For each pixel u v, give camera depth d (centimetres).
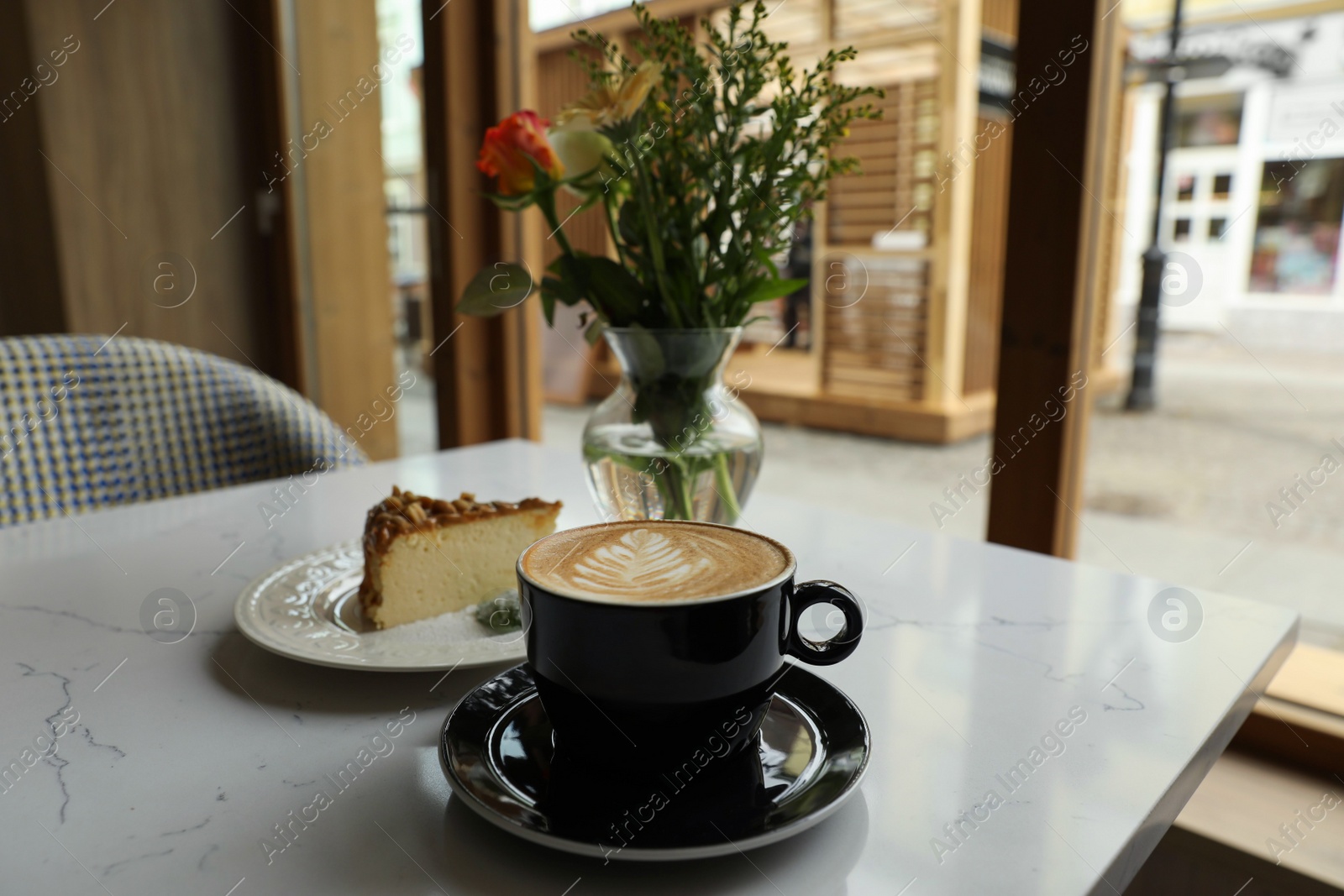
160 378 118
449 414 203
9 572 73
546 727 45
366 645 54
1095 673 56
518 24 190
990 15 430
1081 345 115
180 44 230
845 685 54
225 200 243
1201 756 47
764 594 38
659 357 67
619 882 36
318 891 35
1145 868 97
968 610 66
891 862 37
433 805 41
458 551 62
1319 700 104
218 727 48
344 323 245
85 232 222
